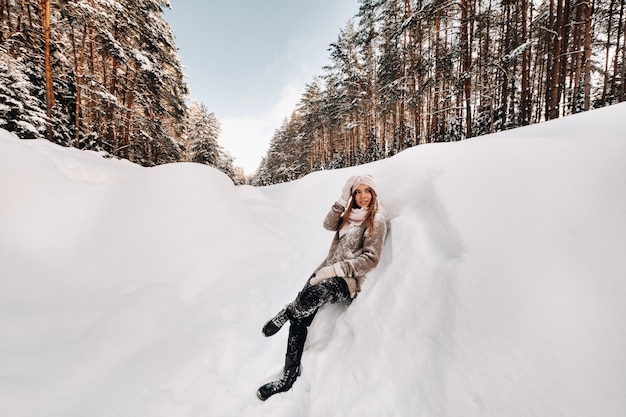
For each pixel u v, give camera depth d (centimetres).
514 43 1261
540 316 93
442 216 145
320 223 558
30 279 221
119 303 221
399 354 118
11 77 877
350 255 170
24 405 139
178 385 167
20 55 1048
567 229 105
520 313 97
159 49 1477
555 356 85
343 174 737
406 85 1345
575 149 129
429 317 119
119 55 1153
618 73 1530
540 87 1631
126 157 1524
